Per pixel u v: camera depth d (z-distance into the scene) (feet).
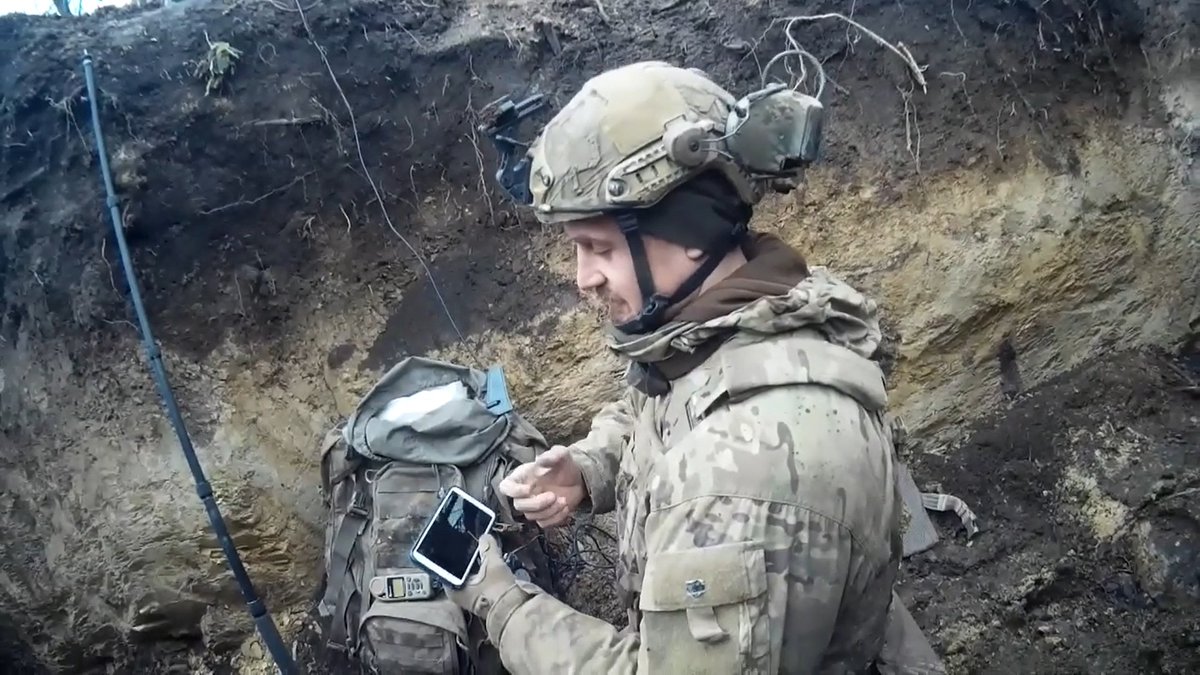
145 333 6.81
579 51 8.11
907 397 8.42
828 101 8.12
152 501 7.29
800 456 3.40
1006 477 8.32
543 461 4.87
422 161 7.77
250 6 7.59
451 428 6.55
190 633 7.86
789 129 3.55
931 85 8.14
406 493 6.46
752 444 3.42
